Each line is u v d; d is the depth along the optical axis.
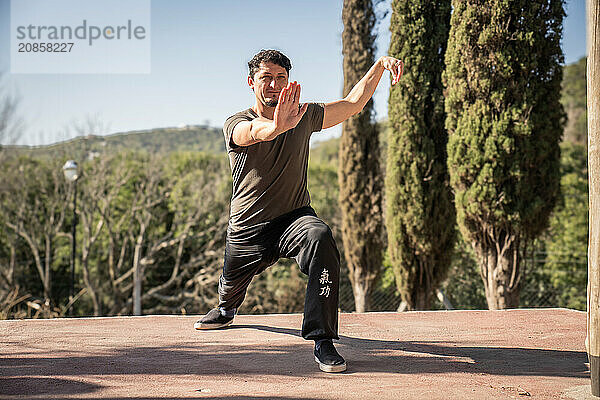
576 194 16.23
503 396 2.25
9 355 2.93
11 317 9.96
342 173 9.66
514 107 5.66
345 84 9.33
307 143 3.06
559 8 5.68
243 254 3.14
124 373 2.55
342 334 3.57
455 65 5.91
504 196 5.72
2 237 17.78
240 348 3.12
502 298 5.88
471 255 12.27
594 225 2.21
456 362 2.84
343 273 13.70
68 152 16.91
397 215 7.55
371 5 9.27
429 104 7.46
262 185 2.99
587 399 2.22
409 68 7.38
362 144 9.48
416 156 7.40
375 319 4.18
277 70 2.90
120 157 18.20
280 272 16.02
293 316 4.28
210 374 2.55
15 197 16.84
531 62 5.63
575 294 13.82
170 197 17.64
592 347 2.26
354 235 9.50
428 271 7.63
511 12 5.61
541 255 13.52
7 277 16.94
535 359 2.93
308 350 3.08
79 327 3.80
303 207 3.07
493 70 5.70
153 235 18.05
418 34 7.31
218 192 17.55
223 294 3.50
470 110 5.85
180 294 16.88
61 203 16.97
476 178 5.86
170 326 3.83
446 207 7.55
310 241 2.71
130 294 17.83
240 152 2.95
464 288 12.48
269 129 2.51
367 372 2.62
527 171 5.74
